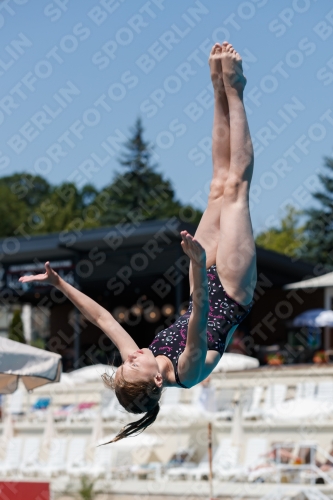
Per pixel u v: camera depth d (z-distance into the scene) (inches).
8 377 730.8
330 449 1166.3
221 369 1429.6
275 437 1211.2
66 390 1530.5
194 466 1186.6
